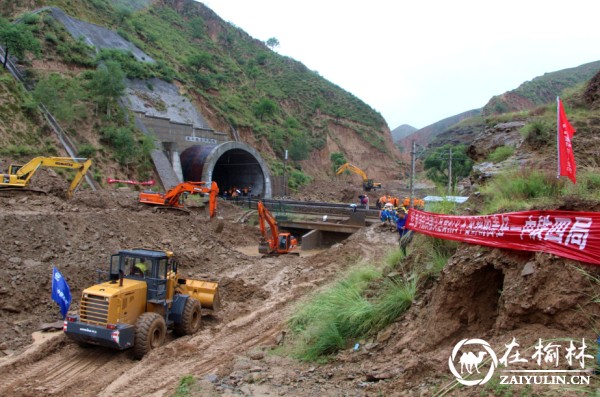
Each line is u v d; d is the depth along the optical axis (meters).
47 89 41.06
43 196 23.22
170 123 52.41
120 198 28.61
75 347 11.22
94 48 55.44
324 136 92.62
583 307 5.46
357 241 26.27
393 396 6.05
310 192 64.31
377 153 101.94
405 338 7.82
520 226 6.46
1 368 9.96
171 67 69.88
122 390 8.78
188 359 10.30
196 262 22.11
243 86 88.56
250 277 20.36
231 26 126.19
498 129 19.34
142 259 11.48
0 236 16.39
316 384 7.36
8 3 54.53
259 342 11.34
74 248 18.25
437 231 8.91
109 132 42.19
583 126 14.46
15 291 14.02
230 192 50.75
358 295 10.05
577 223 5.76
